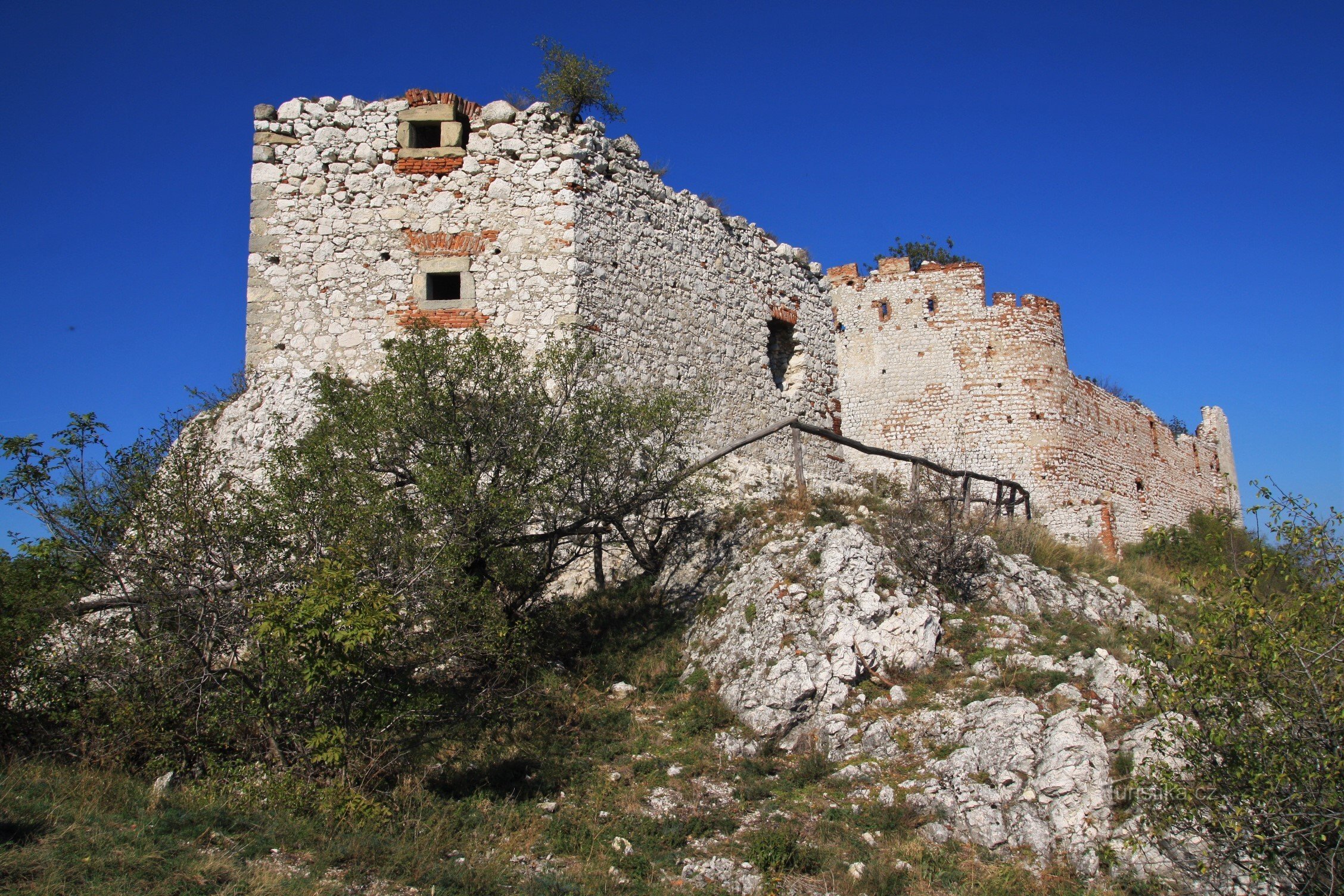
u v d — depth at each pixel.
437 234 13.91
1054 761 8.26
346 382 11.29
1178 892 7.19
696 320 15.46
